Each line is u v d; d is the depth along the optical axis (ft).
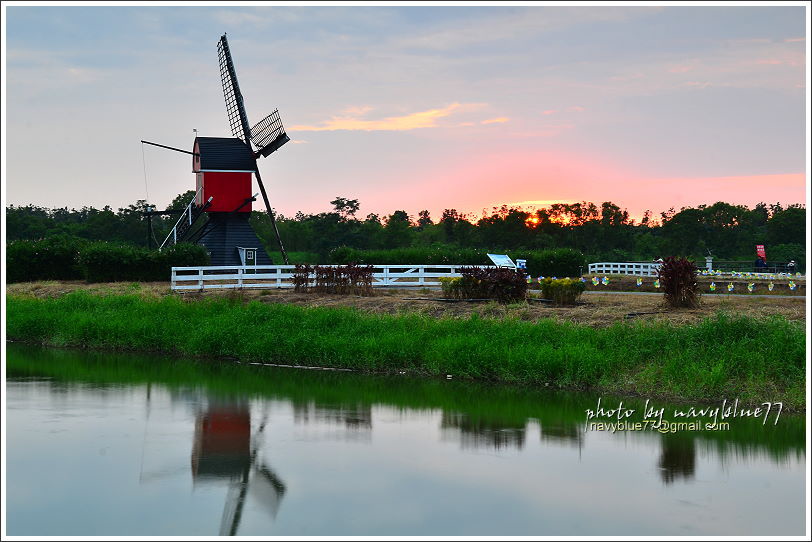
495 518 30.14
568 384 55.16
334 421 45.57
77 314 86.63
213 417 46.68
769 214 397.39
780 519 29.91
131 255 124.36
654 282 117.39
